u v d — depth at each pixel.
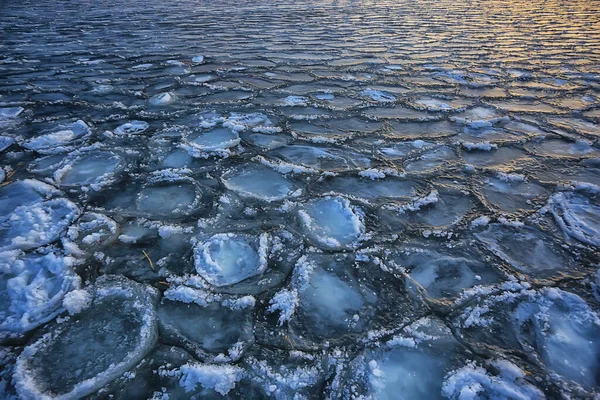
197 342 1.32
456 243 1.77
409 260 1.68
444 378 1.23
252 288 1.52
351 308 1.46
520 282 1.56
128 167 2.33
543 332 1.37
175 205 1.98
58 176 2.19
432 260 1.68
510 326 1.39
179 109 3.25
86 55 4.96
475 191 2.17
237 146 2.63
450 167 2.42
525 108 3.41
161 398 1.15
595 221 1.91
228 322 1.39
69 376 1.20
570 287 1.55
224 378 1.19
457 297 1.51
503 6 10.06
